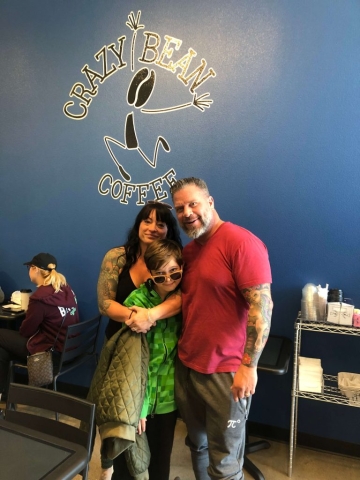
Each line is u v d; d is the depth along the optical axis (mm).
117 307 1521
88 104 2713
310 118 2211
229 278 1438
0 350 2535
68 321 2523
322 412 2330
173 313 1518
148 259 1482
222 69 2357
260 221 2354
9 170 2973
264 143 2311
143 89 2557
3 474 1013
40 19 2789
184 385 1586
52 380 2322
